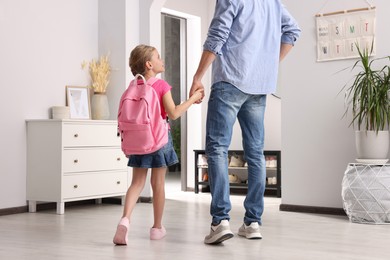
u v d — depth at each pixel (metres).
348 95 4.48
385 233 3.50
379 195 3.93
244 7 2.88
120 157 5.09
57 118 4.90
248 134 3.10
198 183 6.41
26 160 4.77
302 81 4.69
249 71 2.91
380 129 4.22
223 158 2.94
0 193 4.56
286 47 3.20
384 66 4.32
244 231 3.27
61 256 2.74
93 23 5.47
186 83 6.84
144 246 2.99
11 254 2.81
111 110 5.45
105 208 4.93
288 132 4.75
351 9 4.47
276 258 2.67
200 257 2.68
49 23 5.02
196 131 6.76
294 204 4.71
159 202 3.22
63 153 4.58
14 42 4.70
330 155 4.55
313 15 4.64
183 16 6.66
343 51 4.50
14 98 4.70
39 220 4.15
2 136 4.59
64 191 4.57
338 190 4.50
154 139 3.04
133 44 5.46
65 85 5.15
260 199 3.17
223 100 2.92
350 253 2.82
